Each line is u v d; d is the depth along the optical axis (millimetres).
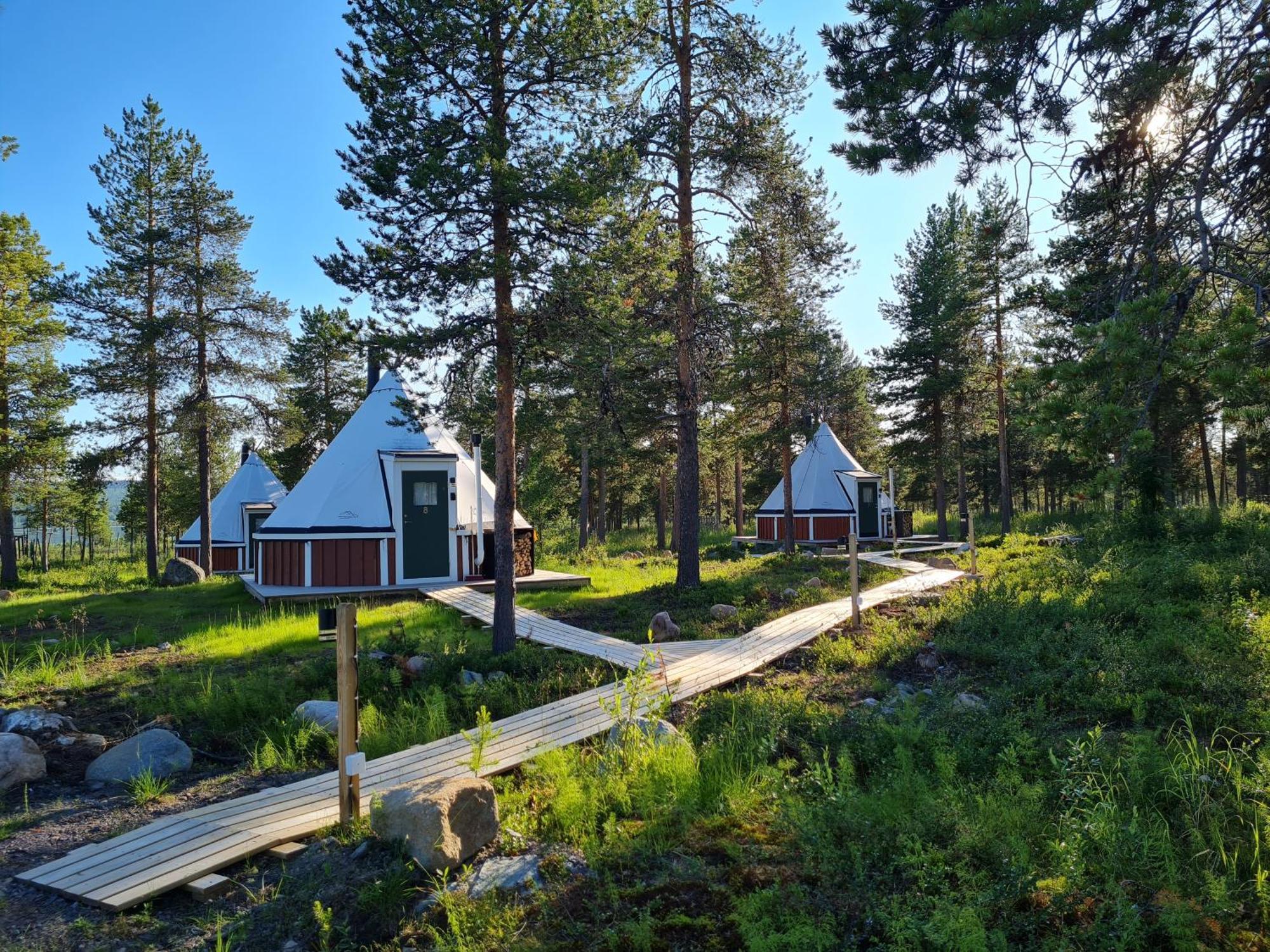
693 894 4398
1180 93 6566
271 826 5500
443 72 10555
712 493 54969
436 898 4488
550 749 6691
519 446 32719
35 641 12859
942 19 6492
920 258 34562
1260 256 5812
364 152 10648
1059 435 5938
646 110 15820
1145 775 5434
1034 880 4117
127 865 4930
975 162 7133
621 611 14320
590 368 11836
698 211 16281
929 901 3951
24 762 6770
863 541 30062
